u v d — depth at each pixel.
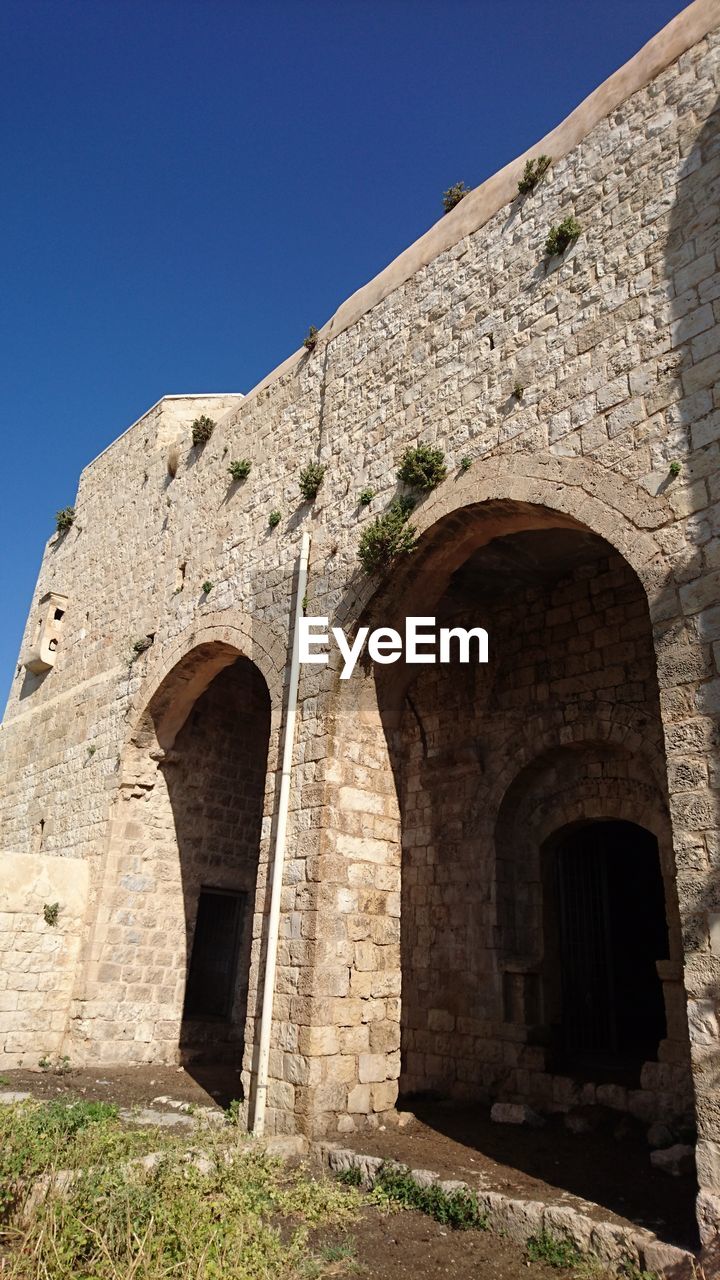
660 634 7.47
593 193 9.64
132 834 15.96
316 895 10.12
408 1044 13.26
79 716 18.50
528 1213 6.85
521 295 10.20
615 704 11.95
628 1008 15.17
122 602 18.17
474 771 13.66
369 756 11.15
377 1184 7.99
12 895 14.80
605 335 8.95
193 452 17.16
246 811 17.72
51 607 20.94
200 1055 15.51
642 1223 6.53
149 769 16.41
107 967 14.99
